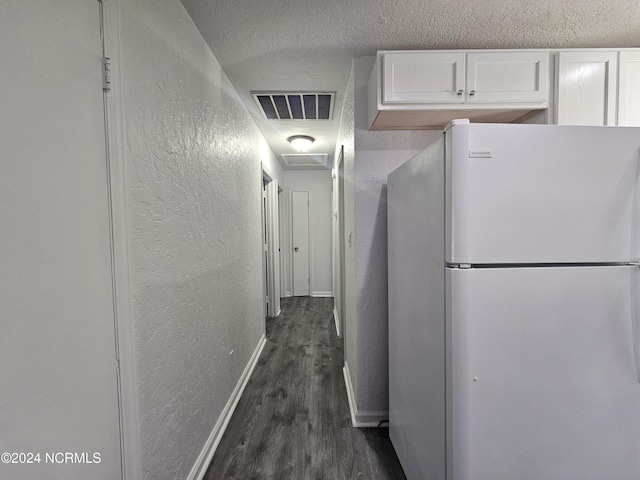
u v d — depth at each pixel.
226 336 1.92
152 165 1.09
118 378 0.91
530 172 0.88
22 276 0.62
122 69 0.92
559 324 0.90
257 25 1.48
